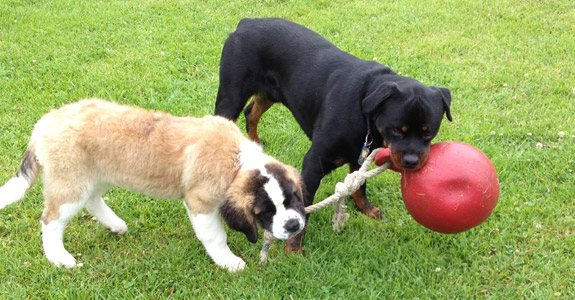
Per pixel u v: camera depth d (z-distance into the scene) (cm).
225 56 205
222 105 208
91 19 328
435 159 151
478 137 232
